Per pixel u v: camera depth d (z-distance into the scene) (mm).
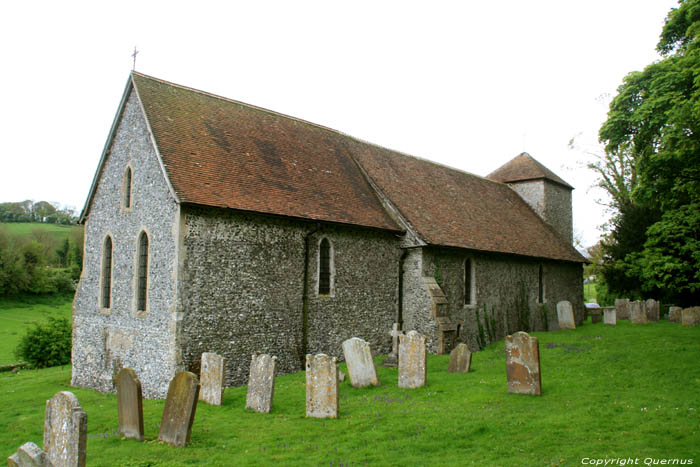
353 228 19047
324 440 9344
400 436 9438
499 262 24859
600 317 30547
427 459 8266
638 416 10055
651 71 17984
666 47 19312
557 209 34594
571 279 31297
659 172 17547
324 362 10898
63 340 25375
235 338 15148
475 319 22797
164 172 14688
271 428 10055
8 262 51844
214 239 14953
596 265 41469
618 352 17078
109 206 17469
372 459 8305
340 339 18250
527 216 31688
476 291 23094
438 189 26156
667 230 27047
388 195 21625
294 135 21594
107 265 17344
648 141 17875
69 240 72125
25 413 13133
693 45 15695
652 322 27734
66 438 7461
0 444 10234
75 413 7367
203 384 12461
